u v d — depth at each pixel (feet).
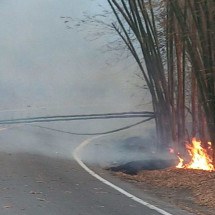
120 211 27.91
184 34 37.96
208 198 32.30
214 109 37.93
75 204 29.07
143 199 31.78
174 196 34.01
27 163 44.11
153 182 38.88
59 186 34.45
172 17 41.93
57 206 28.27
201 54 37.35
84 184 36.01
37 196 30.63
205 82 37.63
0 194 30.60
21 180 35.68
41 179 36.70
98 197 31.53
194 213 28.91
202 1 35.68
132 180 40.09
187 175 39.27
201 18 36.32
